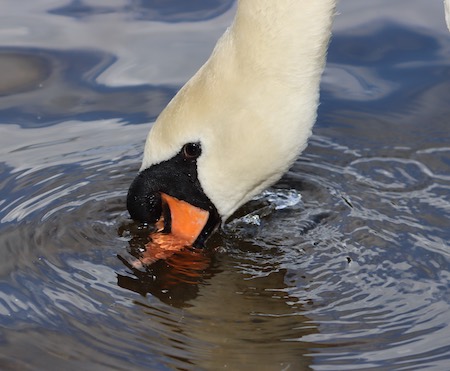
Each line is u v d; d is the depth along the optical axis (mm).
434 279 10445
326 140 13414
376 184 12367
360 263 10805
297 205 11984
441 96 14266
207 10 16578
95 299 10188
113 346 9422
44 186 12273
